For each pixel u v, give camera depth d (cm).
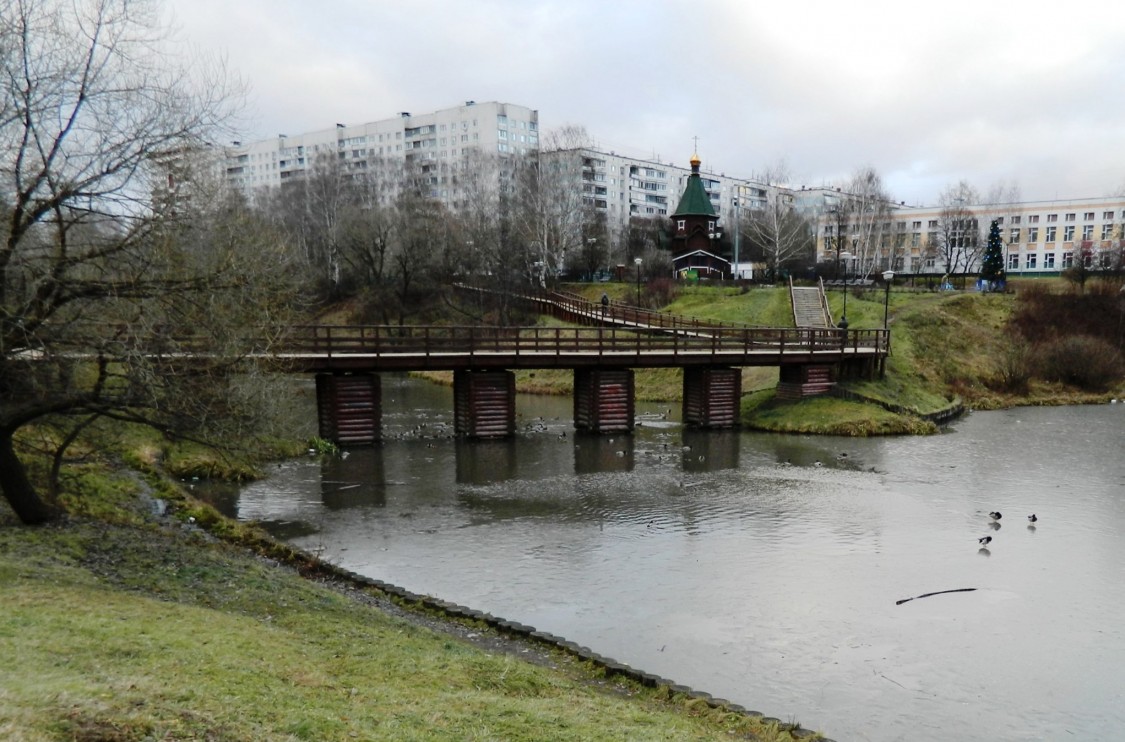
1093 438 3981
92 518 1909
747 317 6425
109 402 1588
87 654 956
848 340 4966
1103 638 1659
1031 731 1307
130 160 1530
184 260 1695
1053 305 6644
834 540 2291
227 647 1110
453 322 7431
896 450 3669
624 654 1563
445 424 4325
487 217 8538
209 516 2238
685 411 4362
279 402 2123
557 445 3753
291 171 14175
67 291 1484
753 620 1731
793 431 4141
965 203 11456
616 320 6278
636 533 2355
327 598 1645
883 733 1295
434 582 1947
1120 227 10838
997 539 2303
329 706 938
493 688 1200
